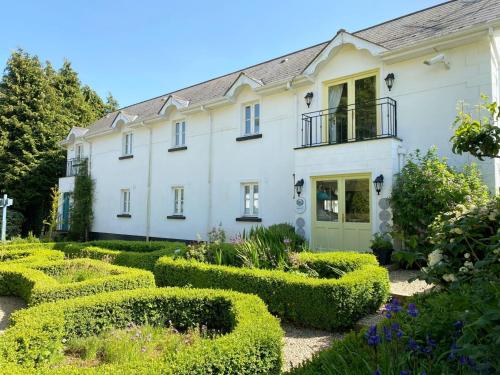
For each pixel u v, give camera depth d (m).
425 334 2.54
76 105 26.69
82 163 19.30
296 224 9.66
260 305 4.16
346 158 8.74
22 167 21.02
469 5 8.88
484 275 2.56
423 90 8.35
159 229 14.89
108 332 4.27
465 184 6.71
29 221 22.52
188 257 7.61
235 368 2.87
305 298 5.04
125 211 16.97
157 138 15.42
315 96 10.23
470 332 1.97
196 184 13.57
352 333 2.96
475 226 2.99
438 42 7.82
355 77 9.55
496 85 7.98
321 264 6.17
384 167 8.10
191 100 14.66
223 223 12.48
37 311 3.98
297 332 4.93
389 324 2.93
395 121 8.72
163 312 4.75
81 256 9.99
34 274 6.62
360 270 5.53
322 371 2.37
